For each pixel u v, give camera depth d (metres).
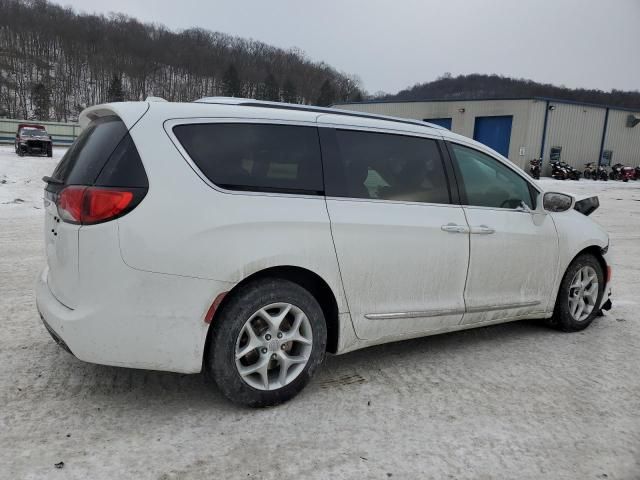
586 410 3.15
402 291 3.44
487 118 33.19
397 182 3.50
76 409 2.93
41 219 10.16
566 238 4.37
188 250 2.69
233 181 2.88
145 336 2.69
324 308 3.28
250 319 2.90
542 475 2.51
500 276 3.96
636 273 7.00
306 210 3.04
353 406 3.10
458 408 3.12
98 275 2.63
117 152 2.71
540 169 32.16
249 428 2.81
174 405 3.02
